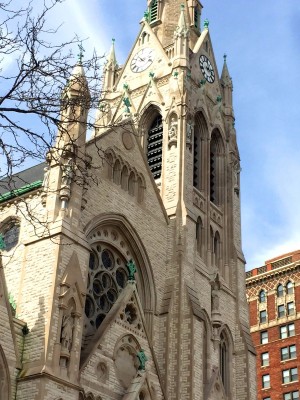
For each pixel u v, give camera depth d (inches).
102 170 2063.2
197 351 2069.4
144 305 2092.8
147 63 2844.5
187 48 2753.4
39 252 1727.4
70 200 1808.6
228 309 2454.5
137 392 1738.4
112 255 2071.9
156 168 2524.6
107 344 1776.6
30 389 1498.5
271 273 4613.7
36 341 1577.3
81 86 1120.2
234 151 2849.4
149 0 3166.8
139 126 2647.6
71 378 1578.5
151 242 2188.7
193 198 2493.8
